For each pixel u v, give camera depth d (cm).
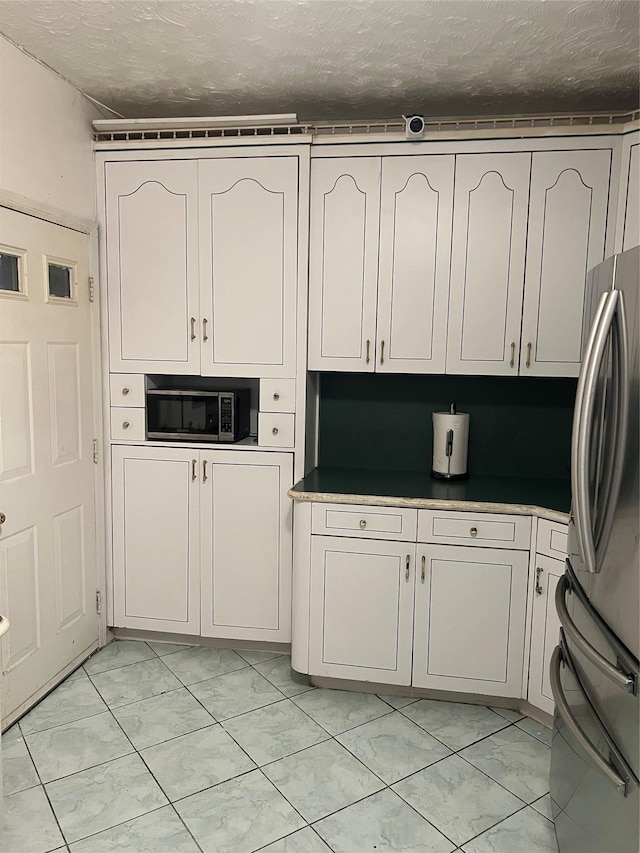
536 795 209
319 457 321
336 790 209
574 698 170
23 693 246
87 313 281
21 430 238
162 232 283
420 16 204
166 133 287
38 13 205
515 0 193
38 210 241
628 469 135
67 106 261
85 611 289
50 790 206
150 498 297
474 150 258
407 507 252
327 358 279
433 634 256
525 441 302
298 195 271
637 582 130
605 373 151
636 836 129
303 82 260
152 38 222
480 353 268
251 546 292
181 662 293
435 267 267
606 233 253
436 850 185
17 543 238
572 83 258
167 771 217
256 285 279
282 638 295
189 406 292
